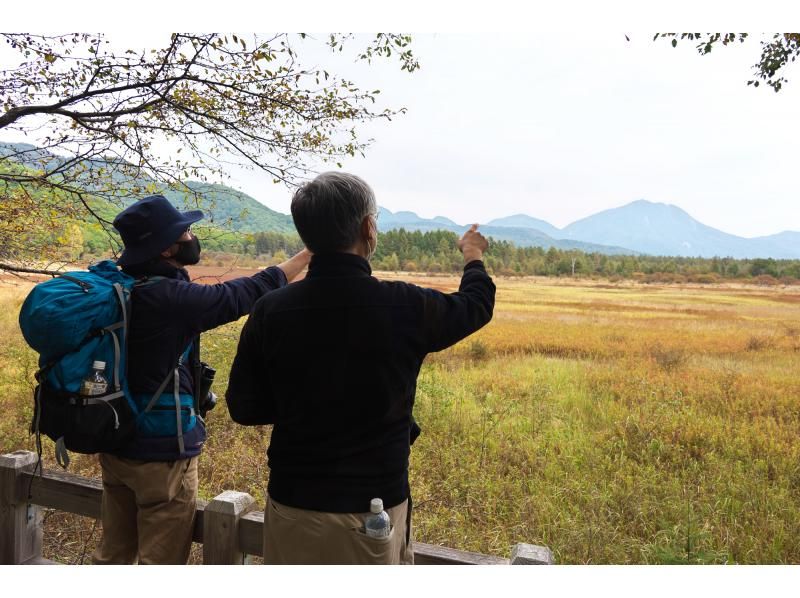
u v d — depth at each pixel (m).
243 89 3.83
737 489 4.92
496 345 15.23
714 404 8.28
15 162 3.87
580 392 8.99
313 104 3.87
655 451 5.99
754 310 31.42
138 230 1.64
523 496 4.69
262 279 1.72
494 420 6.59
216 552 1.72
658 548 3.43
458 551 1.57
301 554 1.22
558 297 41.72
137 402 1.59
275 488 1.28
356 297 1.22
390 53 3.72
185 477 1.71
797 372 11.47
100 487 1.99
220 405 6.21
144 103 3.83
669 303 37.75
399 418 1.27
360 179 1.29
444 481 4.87
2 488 2.08
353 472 1.21
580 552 3.79
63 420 1.49
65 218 4.11
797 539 4.07
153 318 1.55
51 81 3.73
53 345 1.49
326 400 1.21
